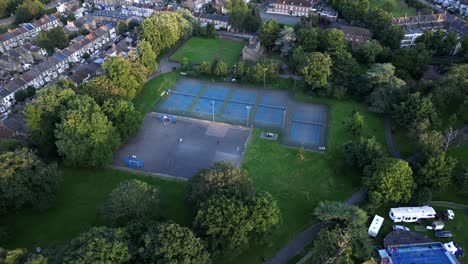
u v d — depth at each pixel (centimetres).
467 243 9338
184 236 7456
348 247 8112
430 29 18988
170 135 13225
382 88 13700
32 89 15788
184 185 11031
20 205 9456
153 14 18550
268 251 9125
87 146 10975
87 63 18288
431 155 10588
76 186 10925
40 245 9138
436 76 15725
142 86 15838
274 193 10750
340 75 15262
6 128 12669
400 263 8581
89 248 6931
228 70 17112
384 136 12988
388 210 10181
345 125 13538
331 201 10406
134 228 8012
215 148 12606
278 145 12738
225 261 8762
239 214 8225
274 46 19062
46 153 11731
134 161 11631
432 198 10569
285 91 15912
